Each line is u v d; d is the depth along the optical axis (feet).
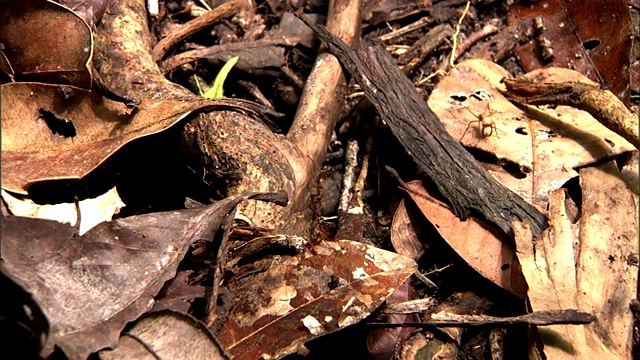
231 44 1.03
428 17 1.16
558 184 0.85
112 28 0.89
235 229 0.70
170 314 0.55
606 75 1.05
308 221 0.80
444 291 0.79
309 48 1.07
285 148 0.79
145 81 0.83
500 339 0.72
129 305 0.55
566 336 0.68
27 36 0.74
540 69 1.03
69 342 0.50
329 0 1.09
